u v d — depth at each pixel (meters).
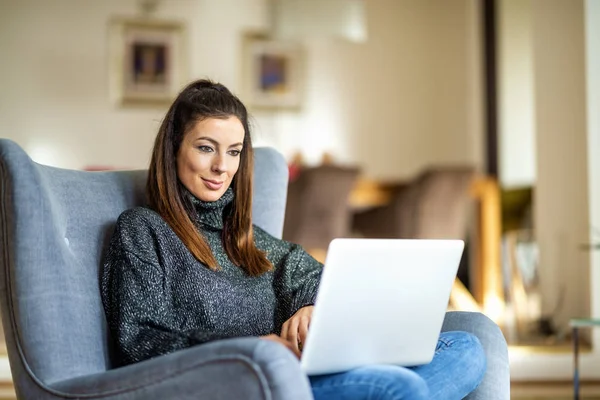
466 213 6.90
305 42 7.81
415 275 1.76
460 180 5.83
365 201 6.15
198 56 7.62
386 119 7.91
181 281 1.97
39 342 1.76
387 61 7.92
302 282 2.22
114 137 7.43
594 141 4.55
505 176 7.11
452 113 7.97
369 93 7.89
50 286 1.80
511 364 4.41
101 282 1.94
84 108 7.39
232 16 7.68
